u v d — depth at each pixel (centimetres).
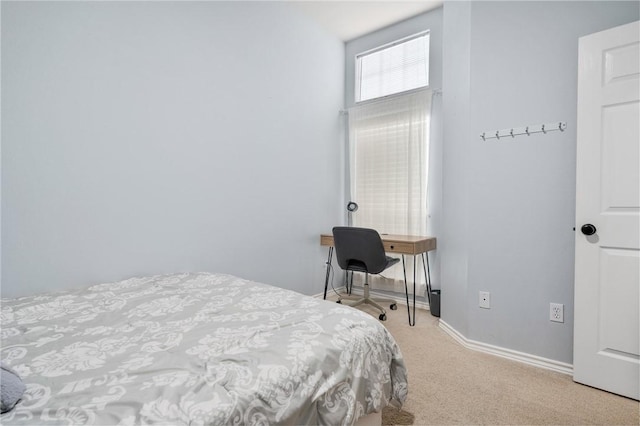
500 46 203
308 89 316
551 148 186
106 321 112
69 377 74
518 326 199
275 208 280
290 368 82
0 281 142
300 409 79
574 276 178
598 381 166
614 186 161
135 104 187
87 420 60
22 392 66
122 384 71
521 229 197
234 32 245
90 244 169
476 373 183
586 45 167
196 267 220
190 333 101
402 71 337
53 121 156
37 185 152
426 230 309
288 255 294
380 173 333
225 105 238
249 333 100
